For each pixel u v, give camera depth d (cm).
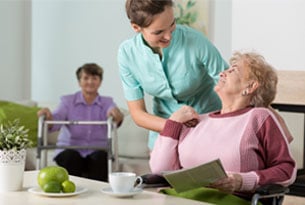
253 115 241
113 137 446
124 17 525
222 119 248
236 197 230
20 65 602
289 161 235
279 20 390
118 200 206
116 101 536
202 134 249
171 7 238
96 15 547
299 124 414
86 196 211
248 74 246
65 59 575
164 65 270
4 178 218
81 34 560
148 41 249
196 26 473
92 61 553
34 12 598
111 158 418
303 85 382
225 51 459
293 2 383
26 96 606
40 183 217
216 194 233
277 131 238
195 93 281
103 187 228
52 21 583
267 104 253
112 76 538
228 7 455
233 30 411
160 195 215
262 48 398
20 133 221
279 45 391
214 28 464
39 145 423
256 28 400
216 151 241
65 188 212
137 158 483
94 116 454
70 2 568
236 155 237
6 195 212
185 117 254
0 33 581
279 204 229
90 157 443
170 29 240
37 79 600
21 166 220
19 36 599
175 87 275
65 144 452
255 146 237
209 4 466
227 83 249
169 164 254
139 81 282
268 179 227
